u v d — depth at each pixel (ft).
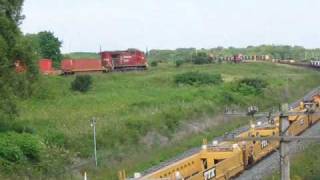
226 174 124.77
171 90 257.14
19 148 129.18
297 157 144.05
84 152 148.46
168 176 107.04
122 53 323.37
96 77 280.72
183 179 104.78
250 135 149.07
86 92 241.76
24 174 123.44
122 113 192.85
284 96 285.23
